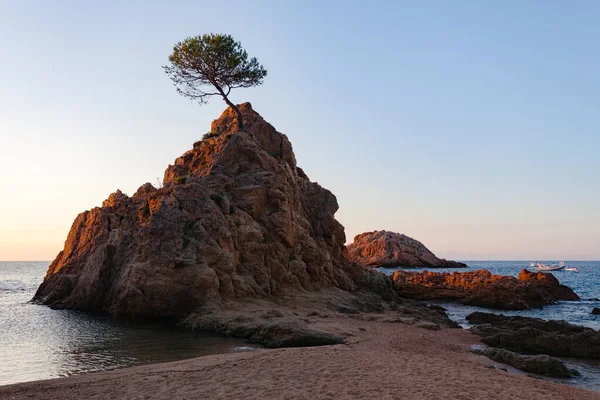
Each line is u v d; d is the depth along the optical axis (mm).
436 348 21688
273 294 34781
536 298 51625
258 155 40906
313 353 18219
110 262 36094
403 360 17562
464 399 12297
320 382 13609
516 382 14859
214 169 38406
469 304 50812
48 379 14547
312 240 41531
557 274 145000
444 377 14828
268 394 12336
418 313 35969
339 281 43656
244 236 35125
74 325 27922
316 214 46250
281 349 19422
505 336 23969
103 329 26562
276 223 38281
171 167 44094
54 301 39781
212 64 45219
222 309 29328
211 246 31766
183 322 28062
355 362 16594
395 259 143250
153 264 31250
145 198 38281
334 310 33062
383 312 35531
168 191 34781
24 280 90062
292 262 38156
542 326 27531
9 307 37844
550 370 18516
